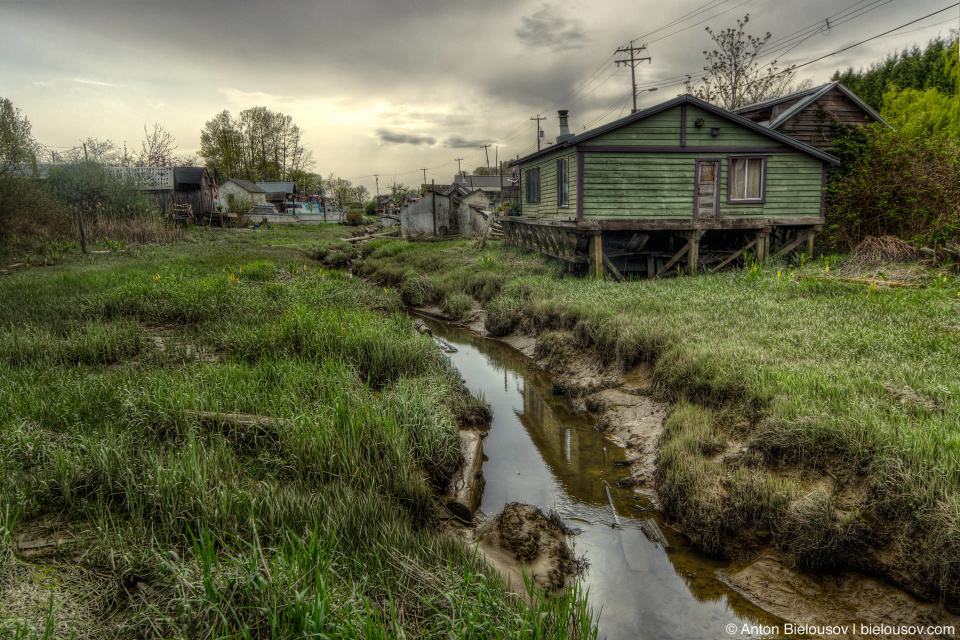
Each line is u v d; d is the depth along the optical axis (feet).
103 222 90.12
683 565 15.25
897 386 18.12
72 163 95.25
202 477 13.84
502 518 17.16
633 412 24.68
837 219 55.11
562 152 53.62
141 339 28.96
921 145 52.39
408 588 11.44
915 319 26.73
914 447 13.89
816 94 59.11
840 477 14.97
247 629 9.20
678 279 46.44
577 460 21.94
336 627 9.54
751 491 15.60
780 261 50.83
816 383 18.85
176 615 9.93
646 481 19.69
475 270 62.49
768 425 17.38
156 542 11.73
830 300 32.53
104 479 13.85
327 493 14.89
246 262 65.16
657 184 50.29
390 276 70.38
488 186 263.49
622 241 56.65
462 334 46.03
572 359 32.89
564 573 14.80
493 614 10.59
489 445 23.75
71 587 10.46
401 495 16.08
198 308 36.04
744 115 74.59
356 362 27.22
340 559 12.30
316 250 100.01
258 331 29.19
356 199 372.99
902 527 12.95
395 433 17.84
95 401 19.02
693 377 22.79
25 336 27.63
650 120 49.24
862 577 13.11
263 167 274.36
